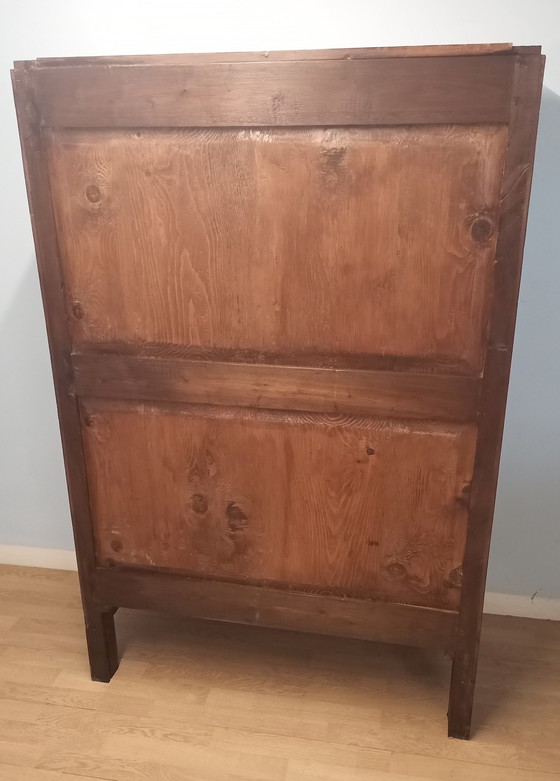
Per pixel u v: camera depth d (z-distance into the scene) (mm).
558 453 1816
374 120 1166
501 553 1938
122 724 1601
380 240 1234
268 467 1435
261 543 1506
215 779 1463
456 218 1196
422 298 1257
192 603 1594
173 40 1662
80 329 1413
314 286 1287
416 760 1508
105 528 1577
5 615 1979
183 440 1453
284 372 1346
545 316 1705
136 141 1259
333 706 1654
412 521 1413
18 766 1492
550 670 1769
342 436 1377
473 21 1538
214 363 1372
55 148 1292
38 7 1679
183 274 1328
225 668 1773
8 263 1891
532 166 1140
